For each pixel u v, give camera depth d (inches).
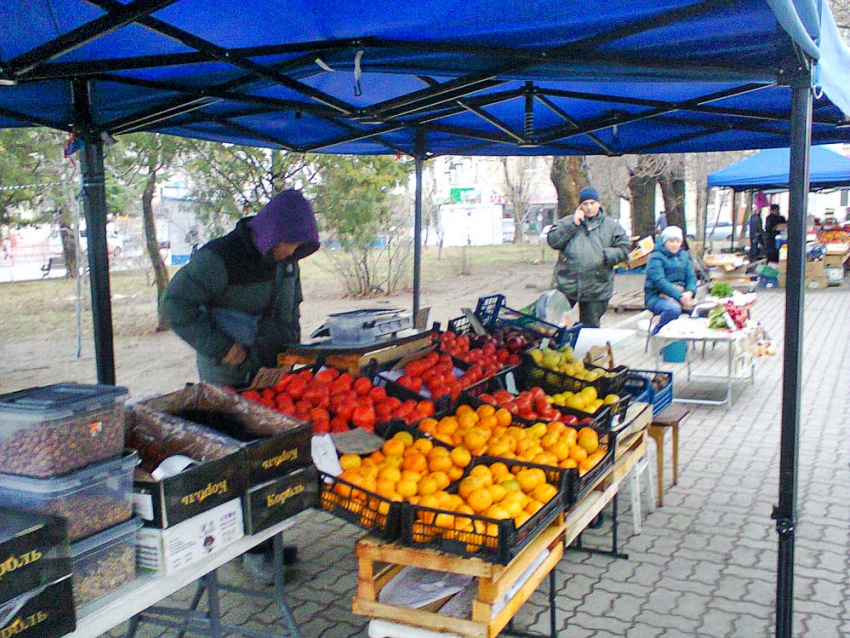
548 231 326.3
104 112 185.2
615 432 135.3
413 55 126.2
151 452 103.9
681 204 829.2
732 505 206.5
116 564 84.0
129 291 509.7
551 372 181.9
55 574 72.9
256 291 171.0
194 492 90.5
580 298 322.7
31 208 403.2
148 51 136.3
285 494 104.0
